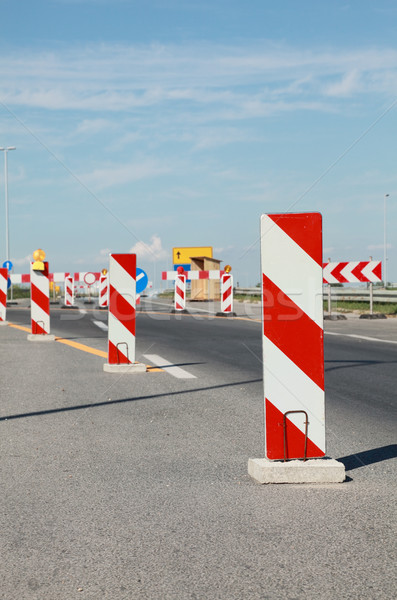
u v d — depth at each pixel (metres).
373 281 17.75
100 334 13.90
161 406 6.05
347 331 14.16
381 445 4.63
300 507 3.31
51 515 3.19
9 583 2.46
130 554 2.72
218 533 2.95
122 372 8.27
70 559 2.67
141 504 3.35
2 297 16.19
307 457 3.89
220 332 14.27
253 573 2.53
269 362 3.88
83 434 4.93
